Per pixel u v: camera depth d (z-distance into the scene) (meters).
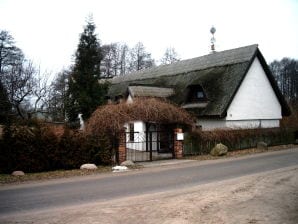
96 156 18.55
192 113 27.52
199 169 17.00
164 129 23.67
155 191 11.73
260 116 31.41
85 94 33.94
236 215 8.48
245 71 28.73
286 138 30.70
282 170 15.85
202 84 29.66
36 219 8.41
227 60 31.89
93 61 36.09
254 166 17.56
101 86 35.53
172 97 31.61
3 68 35.69
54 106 35.69
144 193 11.42
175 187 12.40
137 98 24.84
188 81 32.91
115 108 20.89
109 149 18.94
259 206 9.30
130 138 28.38
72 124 32.59
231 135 25.62
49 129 17.64
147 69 44.31
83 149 18.14
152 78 39.75
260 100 31.44
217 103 27.89
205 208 9.15
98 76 36.12
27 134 16.72
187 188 12.16
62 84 43.72
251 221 7.99
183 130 23.03
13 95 29.64
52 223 8.02
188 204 9.59
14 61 36.62
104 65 69.19
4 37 37.50
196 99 30.81
